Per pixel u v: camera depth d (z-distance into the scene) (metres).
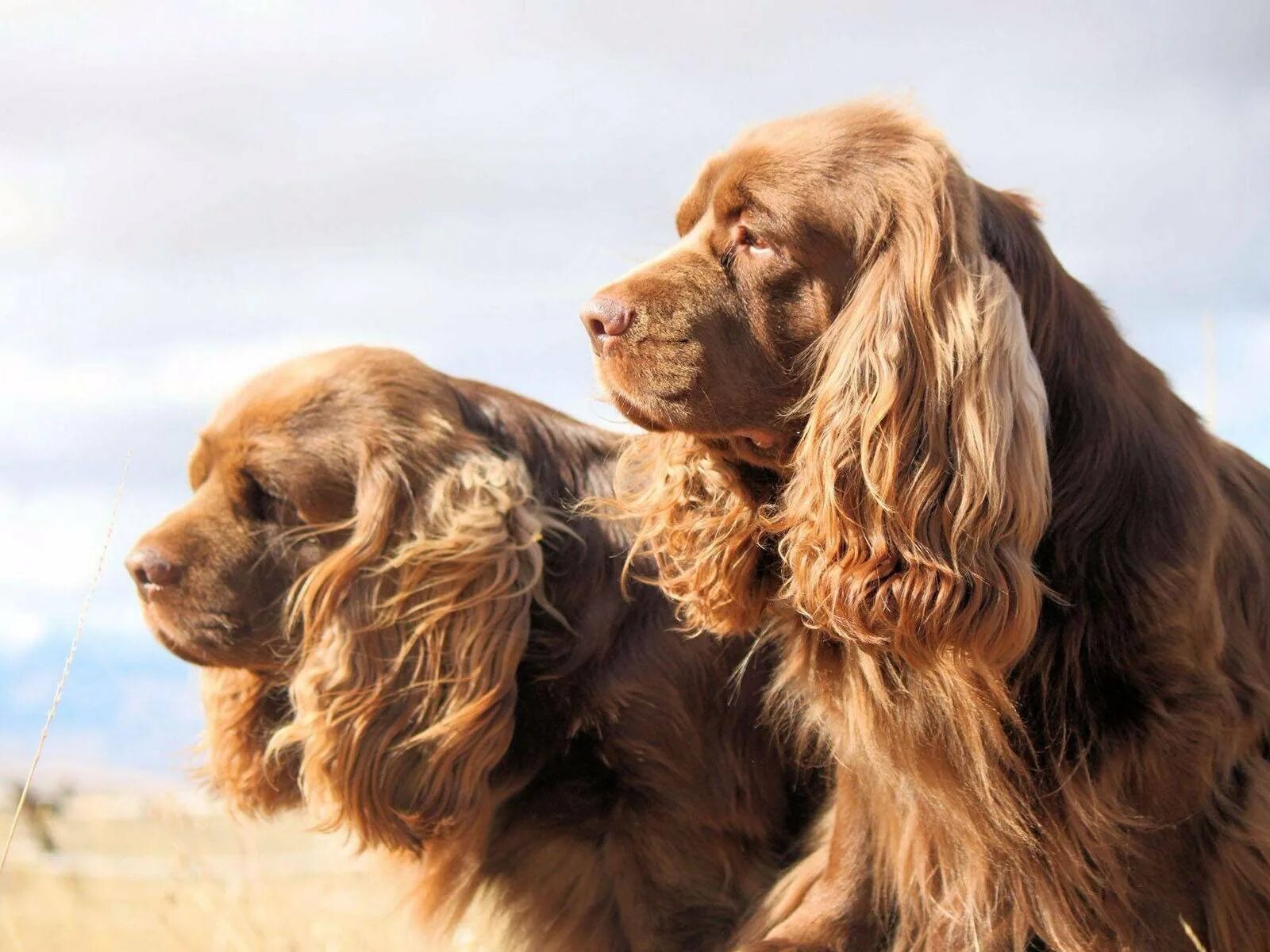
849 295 1.90
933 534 1.86
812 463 1.89
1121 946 1.91
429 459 2.08
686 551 2.00
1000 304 1.87
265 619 2.07
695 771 2.07
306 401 2.08
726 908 2.08
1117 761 1.89
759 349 1.91
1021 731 1.90
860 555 1.87
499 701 2.05
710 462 1.99
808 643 1.95
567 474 2.14
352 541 2.05
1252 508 2.02
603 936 2.08
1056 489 1.91
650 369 1.91
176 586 2.05
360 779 2.04
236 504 2.08
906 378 1.86
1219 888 1.91
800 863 2.06
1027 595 1.85
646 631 2.08
